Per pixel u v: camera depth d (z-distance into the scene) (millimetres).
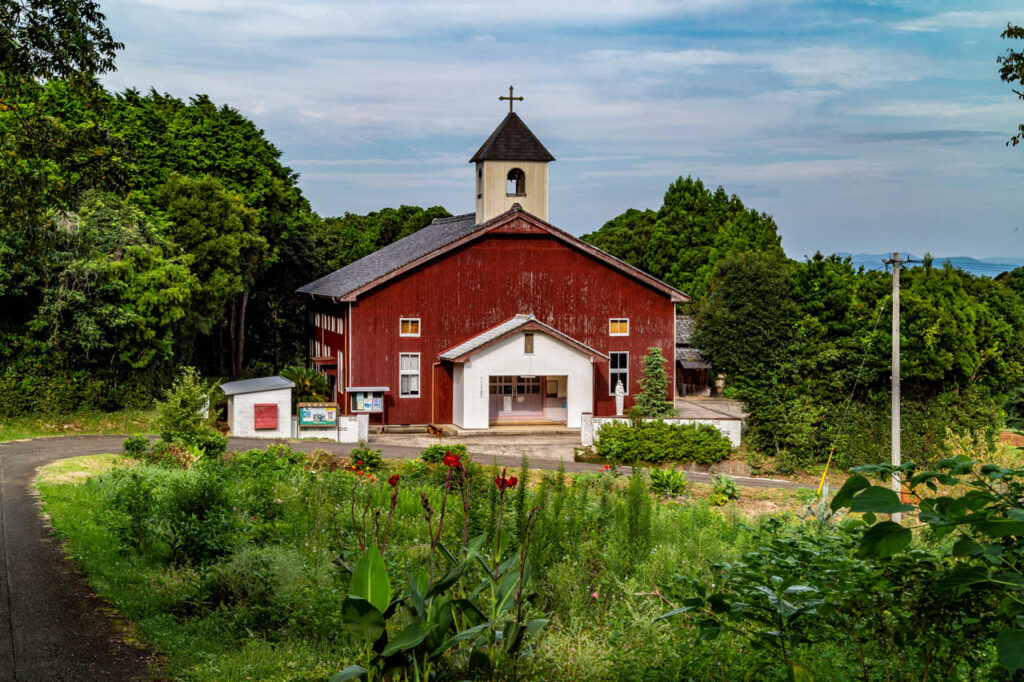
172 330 37594
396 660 6461
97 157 16797
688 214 77438
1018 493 4289
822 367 37094
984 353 41562
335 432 35594
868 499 4027
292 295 62062
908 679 5844
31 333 33031
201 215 41875
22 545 14203
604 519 15164
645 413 39438
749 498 25406
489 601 8023
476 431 38000
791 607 5445
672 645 7691
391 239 84312
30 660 9000
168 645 9375
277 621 10133
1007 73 13992
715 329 48719
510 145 43375
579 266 41656
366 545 13992
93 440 30141
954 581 4074
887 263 27844
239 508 15875
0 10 13891
